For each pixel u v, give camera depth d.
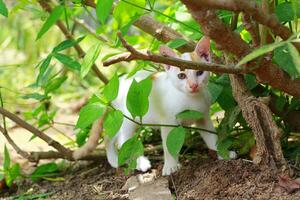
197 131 3.03
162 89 2.81
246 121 2.53
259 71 2.12
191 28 2.71
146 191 2.68
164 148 2.84
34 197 2.95
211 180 2.50
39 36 2.53
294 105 2.68
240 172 2.47
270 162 2.35
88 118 2.38
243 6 1.77
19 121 3.15
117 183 2.92
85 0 2.78
